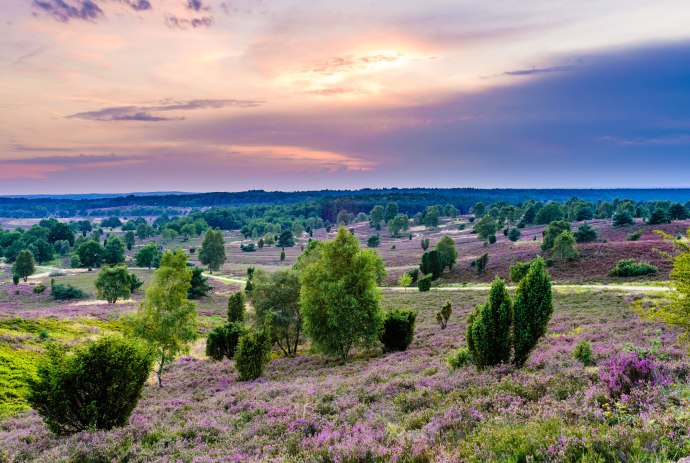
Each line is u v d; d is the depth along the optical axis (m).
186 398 22.28
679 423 6.64
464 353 18.78
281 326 37.44
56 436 14.40
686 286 13.42
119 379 14.35
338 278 30.27
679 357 12.78
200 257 128.75
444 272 90.31
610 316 31.73
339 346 29.77
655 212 108.81
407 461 7.64
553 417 8.36
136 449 11.98
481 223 147.25
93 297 85.81
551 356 17.53
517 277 65.88
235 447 11.31
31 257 109.88
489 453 7.05
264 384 23.25
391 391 15.23
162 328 28.92
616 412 8.20
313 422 12.18
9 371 26.73
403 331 30.02
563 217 162.62
